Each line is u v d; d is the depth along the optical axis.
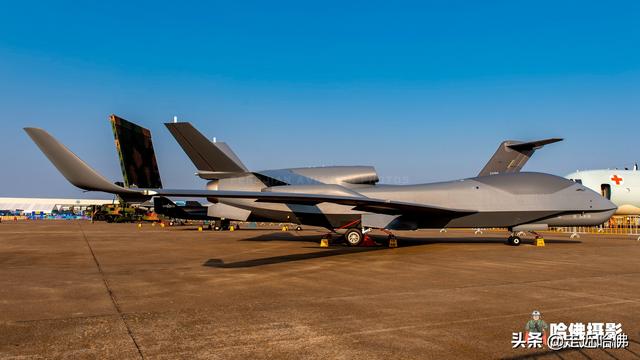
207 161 19.22
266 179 18.91
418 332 4.88
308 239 22.20
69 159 9.17
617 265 10.99
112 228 37.94
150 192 10.46
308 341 4.55
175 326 5.16
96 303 6.49
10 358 4.05
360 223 17.69
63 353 4.20
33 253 14.49
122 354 4.16
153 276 9.23
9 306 6.30
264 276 9.18
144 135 23.45
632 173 28.34
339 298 6.81
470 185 17.53
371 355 4.11
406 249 15.81
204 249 16.02
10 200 114.75
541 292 7.28
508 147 25.38
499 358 4.05
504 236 26.25
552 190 17.11
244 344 4.46
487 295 7.02
